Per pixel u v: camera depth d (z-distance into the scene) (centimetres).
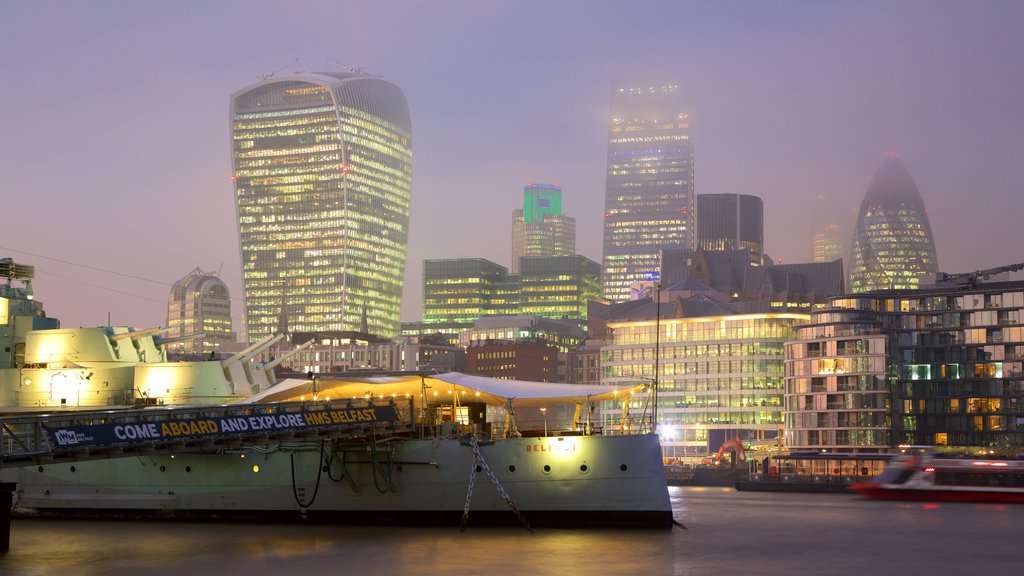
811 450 19000
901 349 19250
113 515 7650
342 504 7331
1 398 8138
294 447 7362
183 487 7538
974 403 18575
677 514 10769
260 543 6569
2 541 6197
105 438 5706
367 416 7050
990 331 18725
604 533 7056
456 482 7219
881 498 13800
